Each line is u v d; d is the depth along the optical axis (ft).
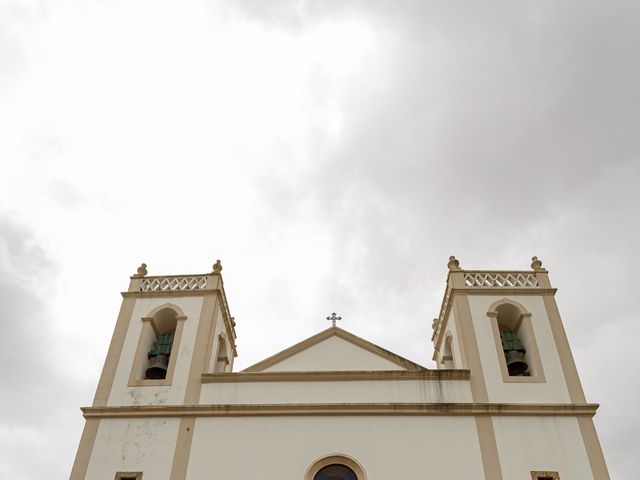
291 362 62.49
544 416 56.85
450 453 54.34
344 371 59.98
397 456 54.29
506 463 53.72
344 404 57.41
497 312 64.95
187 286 69.10
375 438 55.52
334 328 64.75
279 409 57.52
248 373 60.49
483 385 59.11
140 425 57.52
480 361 60.80
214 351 66.13
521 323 64.85
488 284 67.82
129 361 62.34
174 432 56.85
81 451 55.98
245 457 54.80
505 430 55.83
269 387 59.77
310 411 57.31
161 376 63.72
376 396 58.49
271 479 53.26
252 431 56.54
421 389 58.90
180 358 62.28
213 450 55.42
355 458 54.24
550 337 62.49
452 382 59.36
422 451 54.54
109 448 56.08
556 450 54.60
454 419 56.59
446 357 70.44
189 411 57.88
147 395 59.72
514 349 63.26
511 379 59.47
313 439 55.67
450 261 69.72
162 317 67.10
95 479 54.19
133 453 55.67
